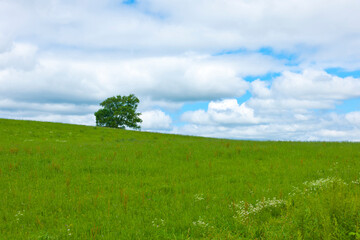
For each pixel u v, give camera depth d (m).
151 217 8.24
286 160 17.20
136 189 11.57
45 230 7.45
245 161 17.42
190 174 14.36
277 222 7.25
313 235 5.96
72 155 18.62
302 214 6.58
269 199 9.39
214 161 17.64
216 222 7.56
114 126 72.38
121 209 8.87
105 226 7.48
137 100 74.06
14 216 8.52
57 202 9.70
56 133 36.12
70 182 12.84
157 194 10.70
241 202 8.96
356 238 5.43
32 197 10.36
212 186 11.83
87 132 39.72
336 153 18.84
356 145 23.20
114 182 12.90
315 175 13.19
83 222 7.88
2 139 28.77
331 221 6.05
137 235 6.83
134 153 19.73
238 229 7.14
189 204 9.31
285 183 11.75
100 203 9.58
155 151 20.77
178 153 20.06
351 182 10.71
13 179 13.22
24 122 40.28
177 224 7.52
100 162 16.69
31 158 17.23
